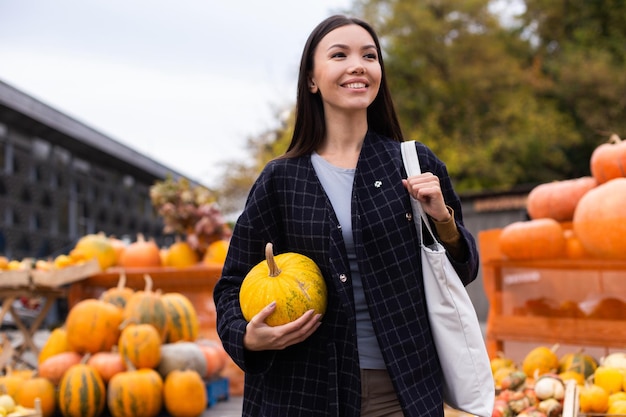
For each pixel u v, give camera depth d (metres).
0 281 5.62
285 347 1.83
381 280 1.81
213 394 5.18
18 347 6.17
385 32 22.02
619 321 3.95
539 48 22.81
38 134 17.59
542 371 3.80
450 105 21.81
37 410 3.92
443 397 1.88
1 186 16.39
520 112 20.62
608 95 20.08
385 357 1.76
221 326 1.88
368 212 1.84
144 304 4.93
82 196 20.02
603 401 3.35
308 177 1.92
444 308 1.81
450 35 22.06
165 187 6.32
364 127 2.01
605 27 22.16
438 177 1.95
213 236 6.23
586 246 4.04
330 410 1.77
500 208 13.95
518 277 4.33
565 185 4.46
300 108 2.04
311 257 1.88
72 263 6.09
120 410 4.49
